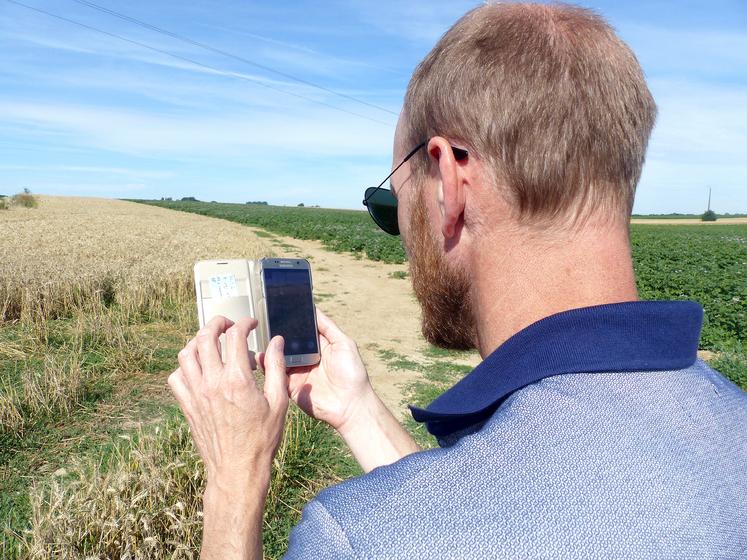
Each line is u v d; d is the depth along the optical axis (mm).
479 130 792
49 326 8414
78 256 14148
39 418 5484
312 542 612
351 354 1374
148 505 3391
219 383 900
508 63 788
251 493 859
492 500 595
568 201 760
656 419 666
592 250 765
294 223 46031
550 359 697
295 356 1356
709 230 63344
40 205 63344
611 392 681
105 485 3463
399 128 1026
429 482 621
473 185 816
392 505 605
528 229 777
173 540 3203
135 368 7059
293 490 4414
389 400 6938
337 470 4785
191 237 24547
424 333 980
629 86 807
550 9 867
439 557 560
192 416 941
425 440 5625
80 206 68000
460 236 862
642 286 15578
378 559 565
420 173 924
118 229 29047
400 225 1030
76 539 3145
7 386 6164
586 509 586
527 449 634
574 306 757
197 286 1413
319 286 15492
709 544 591
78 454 4953
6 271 9703
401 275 18281
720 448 674
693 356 752
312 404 1359
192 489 3727
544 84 766
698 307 782
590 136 759
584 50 795
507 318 795
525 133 763
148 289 10617
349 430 1326
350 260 22422
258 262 1408
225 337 961
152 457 3912
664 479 617
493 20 845
